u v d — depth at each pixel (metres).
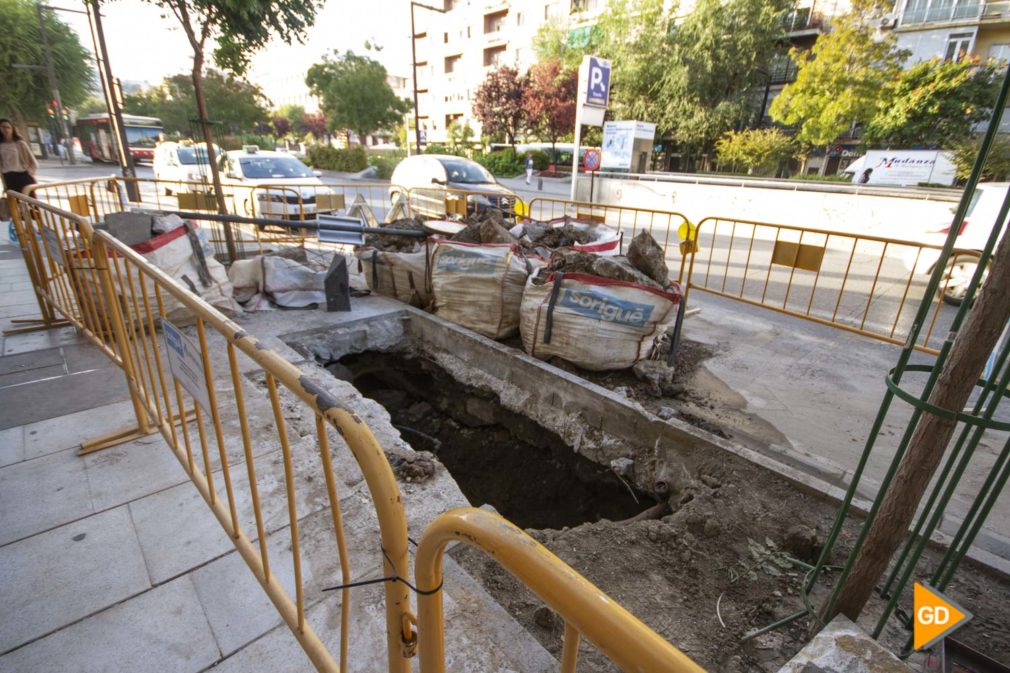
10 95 27.03
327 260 6.61
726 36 23.11
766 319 6.22
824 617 2.00
